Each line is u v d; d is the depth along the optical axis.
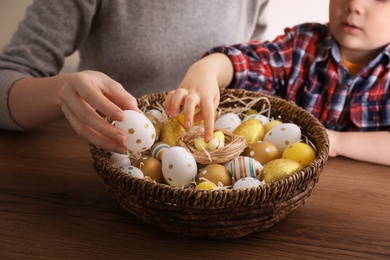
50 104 1.00
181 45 1.40
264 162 0.93
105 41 1.38
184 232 0.79
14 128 1.07
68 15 1.25
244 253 0.80
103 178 0.81
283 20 2.16
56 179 0.95
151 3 1.34
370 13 1.15
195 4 1.38
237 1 1.47
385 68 1.25
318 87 1.31
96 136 0.85
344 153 1.06
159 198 0.75
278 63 1.32
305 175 0.79
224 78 1.23
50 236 0.82
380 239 0.84
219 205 0.75
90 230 0.83
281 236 0.83
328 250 0.81
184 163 0.86
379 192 0.95
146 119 0.88
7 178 0.94
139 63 1.39
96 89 0.85
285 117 1.04
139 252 0.80
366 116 1.25
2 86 1.07
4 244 0.80
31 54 1.20
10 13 1.93
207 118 0.93
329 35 1.31
